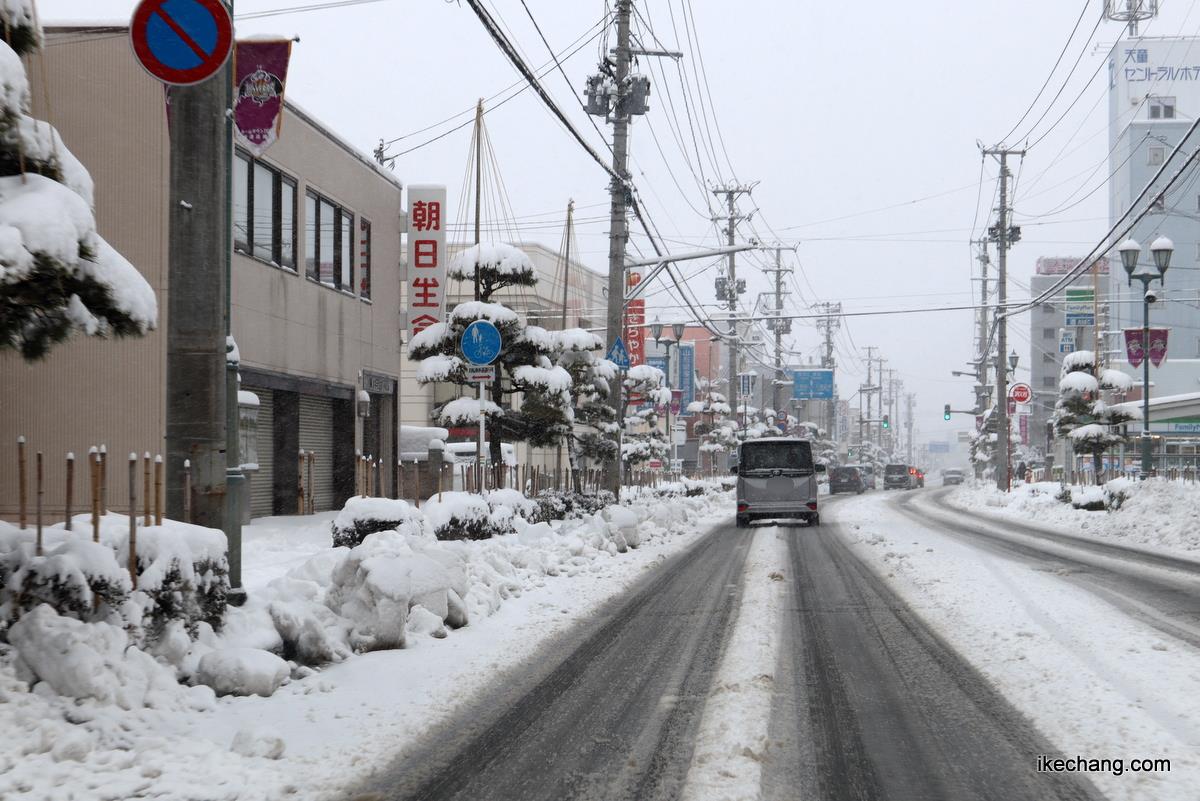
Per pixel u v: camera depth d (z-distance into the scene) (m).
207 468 8.87
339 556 10.92
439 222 26.92
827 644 9.14
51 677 6.29
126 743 5.82
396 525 13.81
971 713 6.62
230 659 7.26
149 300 7.07
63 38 17.84
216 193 8.99
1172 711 6.52
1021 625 9.86
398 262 28.55
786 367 82.31
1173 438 45.28
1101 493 28.91
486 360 17.81
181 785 5.23
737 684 7.44
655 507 25.23
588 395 28.41
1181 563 16.58
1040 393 113.94
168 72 8.23
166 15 8.20
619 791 5.20
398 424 28.61
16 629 6.47
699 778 5.33
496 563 13.48
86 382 17.61
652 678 7.85
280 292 21.48
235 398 9.50
